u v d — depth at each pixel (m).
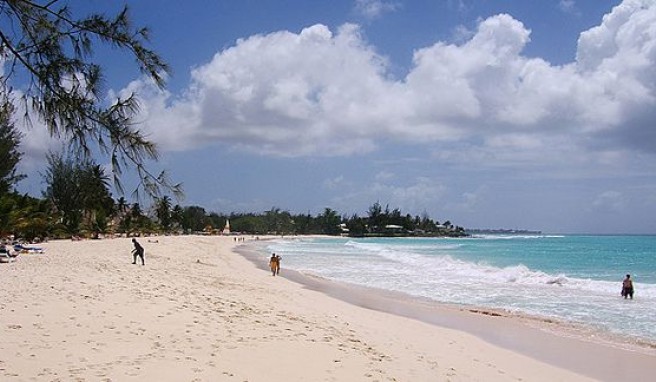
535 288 28.52
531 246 98.19
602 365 12.66
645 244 109.50
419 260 51.88
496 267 42.47
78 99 4.90
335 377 8.91
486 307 21.81
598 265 48.00
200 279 24.30
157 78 5.10
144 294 15.56
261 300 18.31
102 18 4.92
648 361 13.04
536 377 11.33
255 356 9.61
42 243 46.28
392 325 16.56
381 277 34.69
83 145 5.00
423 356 11.94
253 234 168.25
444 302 23.31
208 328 11.50
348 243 119.75
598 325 17.81
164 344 9.75
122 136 4.93
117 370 8.00
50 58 4.88
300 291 24.80
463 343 14.54
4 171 13.64
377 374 9.44
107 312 12.11
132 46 5.00
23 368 7.72
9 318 10.77
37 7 4.77
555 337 15.81
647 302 23.12
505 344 14.76
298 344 10.94
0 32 4.77
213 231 147.25
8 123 4.99
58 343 9.20
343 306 20.48
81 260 28.12
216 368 8.61
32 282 16.33
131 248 46.03
